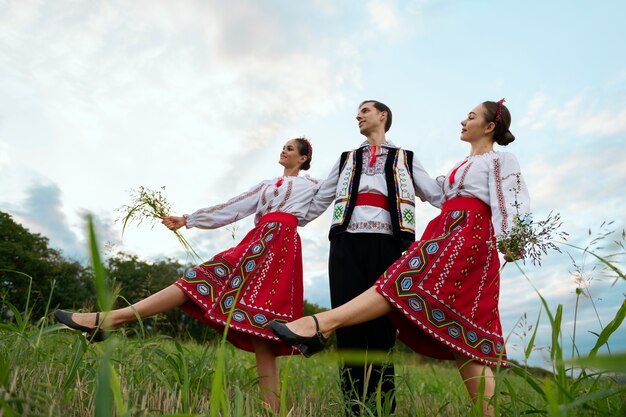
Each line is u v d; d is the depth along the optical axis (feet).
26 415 4.26
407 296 7.70
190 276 9.41
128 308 8.95
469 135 9.69
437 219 9.04
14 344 6.73
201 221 10.89
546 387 3.92
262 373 9.29
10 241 61.72
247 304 9.40
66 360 6.97
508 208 8.32
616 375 4.90
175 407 6.48
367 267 9.77
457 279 7.92
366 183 10.19
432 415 7.94
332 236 10.13
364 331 9.14
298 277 10.34
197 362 8.24
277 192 10.82
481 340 7.76
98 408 2.89
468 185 8.73
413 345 8.29
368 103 10.94
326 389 8.55
